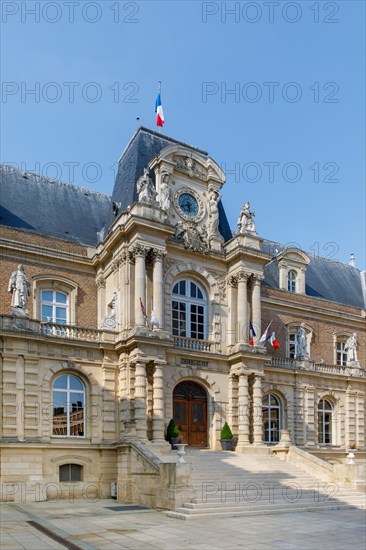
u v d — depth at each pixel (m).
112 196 35.09
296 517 18.78
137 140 33.84
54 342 25.89
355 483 24.47
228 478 23.59
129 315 27.59
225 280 32.41
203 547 13.23
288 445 28.17
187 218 31.84
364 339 42.12
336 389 37.22
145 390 26.14
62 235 32.22
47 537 13.98
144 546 13.23
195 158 32.72
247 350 30.11
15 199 32.12
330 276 45.34
